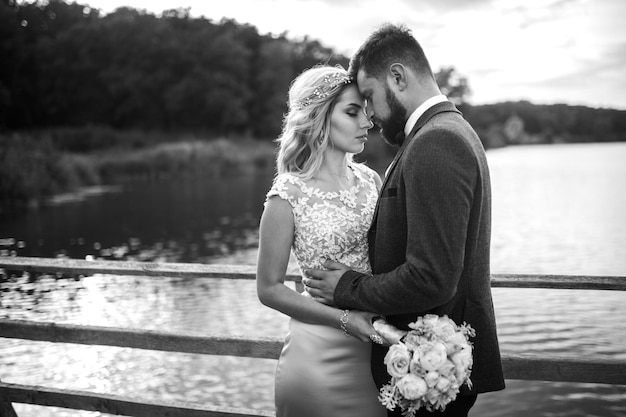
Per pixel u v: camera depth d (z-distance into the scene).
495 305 11.91
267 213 2.10
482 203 1.75
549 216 25.64
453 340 1.67
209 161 59.94
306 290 2.20
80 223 24.86
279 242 2.08
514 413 7.44
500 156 87.62
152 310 11.50
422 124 1.83
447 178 1.65
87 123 78.06
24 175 32.31
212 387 8.42
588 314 11.10
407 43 1.91
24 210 28.50
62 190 36.94
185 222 26.09
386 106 1.94
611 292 12.67
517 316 11.12
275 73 87.50
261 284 2.10
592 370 2.24
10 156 33.69
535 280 2.29
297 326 2.15
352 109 2.12
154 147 65.31
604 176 47.03
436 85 1.92
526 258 17.16
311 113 2.13
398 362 1.70
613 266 15.77
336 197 2.13
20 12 82.44
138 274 2.61
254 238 22.11
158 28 83.44
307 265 2.12
